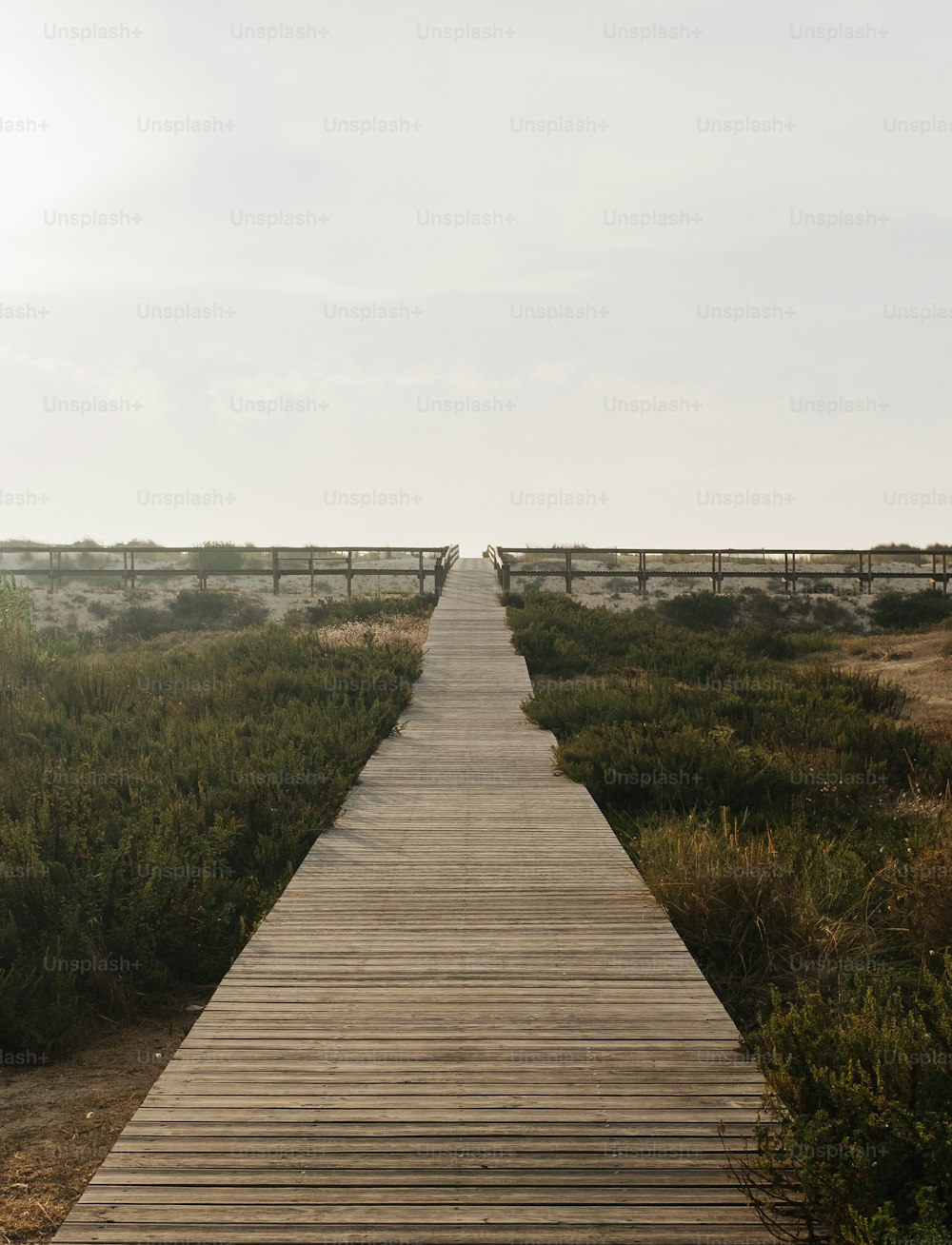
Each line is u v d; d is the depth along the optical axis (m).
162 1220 3.86
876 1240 3.40
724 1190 4.07
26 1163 4.73
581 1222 3.87
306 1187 4.07
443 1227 3.83
